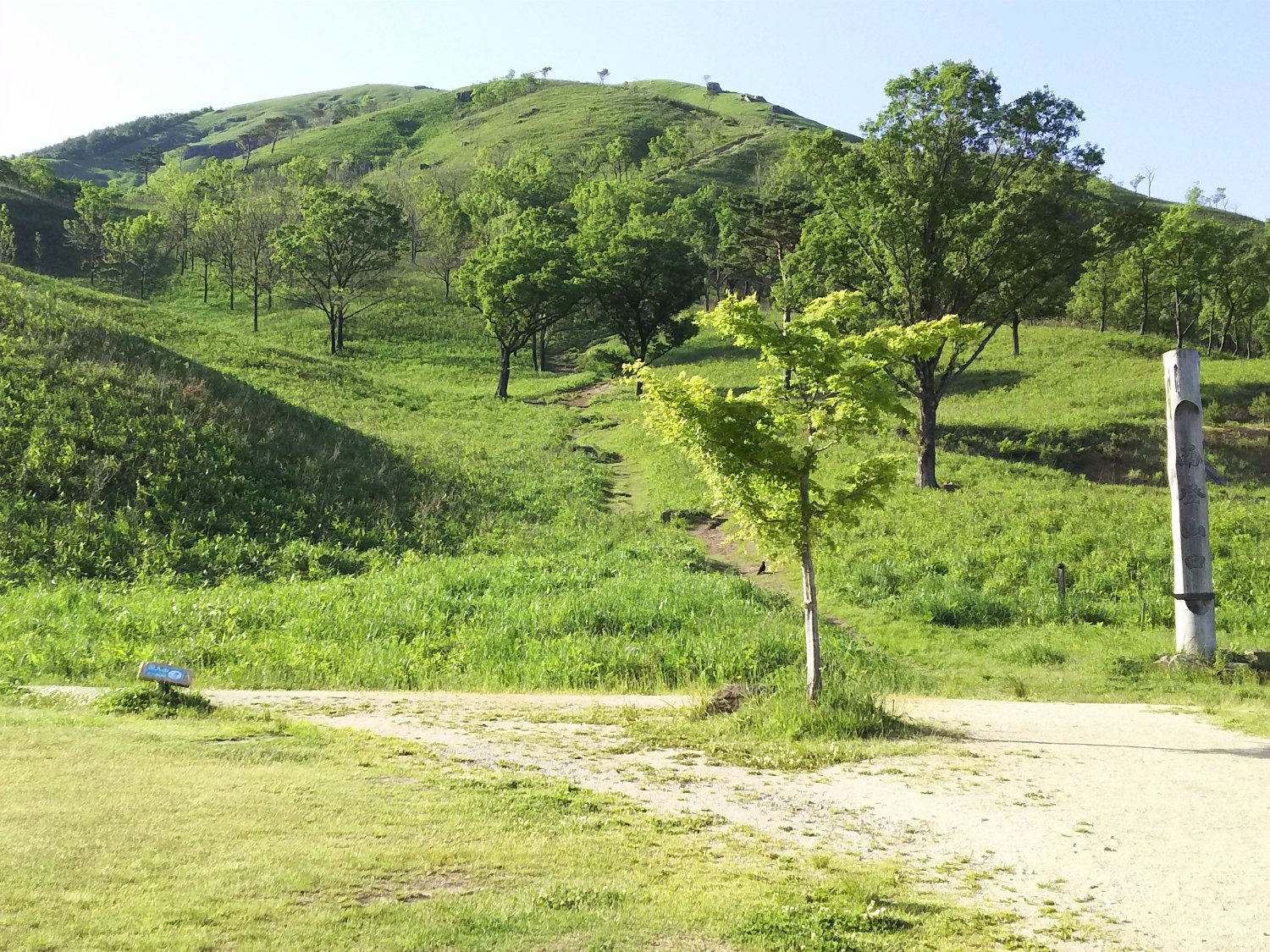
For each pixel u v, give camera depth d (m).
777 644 16.36
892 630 20.55
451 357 74.88
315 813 6.80
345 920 4.95
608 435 50.75
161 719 10.16
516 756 9.70
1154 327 77.06
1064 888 6.36
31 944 4.28
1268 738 11.06
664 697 13.84
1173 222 54.00
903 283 32.84
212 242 87.88
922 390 34.06
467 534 29.45
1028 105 32.09
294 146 187.50
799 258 35.22
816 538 12.76
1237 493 33.84
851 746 10.52
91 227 92.00
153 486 26.22
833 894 6.02
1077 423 42.06
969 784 9.00
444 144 180.38
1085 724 11.98
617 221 95.62
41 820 6.04
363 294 87.31
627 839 7.01
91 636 16.23
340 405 49.00
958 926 5.63
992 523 28.38
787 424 12.34
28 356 30.38
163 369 33.56
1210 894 6.24
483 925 5.04
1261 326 72.06
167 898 4.97
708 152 158.00
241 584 22.12
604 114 181.00
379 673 15.00
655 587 21.14
